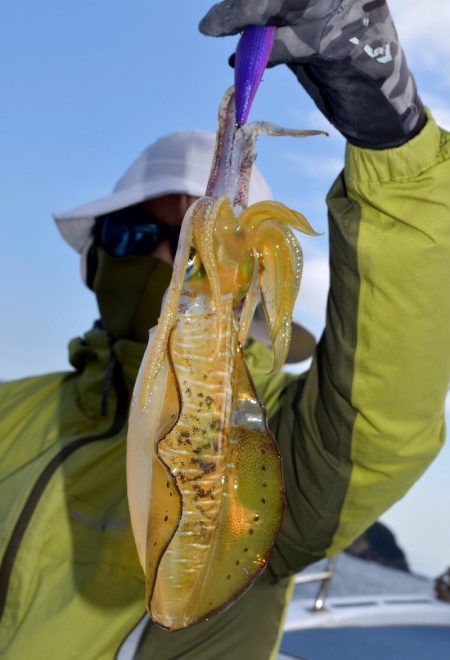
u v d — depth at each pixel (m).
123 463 2.04
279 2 1.14
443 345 1.51
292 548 1.86
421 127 1.40
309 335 2.90
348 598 4.36
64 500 1.98
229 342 1.07
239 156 1.07
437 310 1.48
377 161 1.42
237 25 1.15
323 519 1.75
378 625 4.07
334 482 1.68
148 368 1.02
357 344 1.53
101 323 2.44
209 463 1.04
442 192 1.43
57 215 2.46
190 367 1.05
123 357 2.21
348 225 1.49
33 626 1.86
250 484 1.06
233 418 1.08
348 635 3.94
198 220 1.03
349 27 1.21
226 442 1.06
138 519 1.00
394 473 1.63
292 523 1.82
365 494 1.67
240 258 1.06
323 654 3.69
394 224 1.46
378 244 1.46
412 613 4.14
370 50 1.24
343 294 1.54
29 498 1.99
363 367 1.54
